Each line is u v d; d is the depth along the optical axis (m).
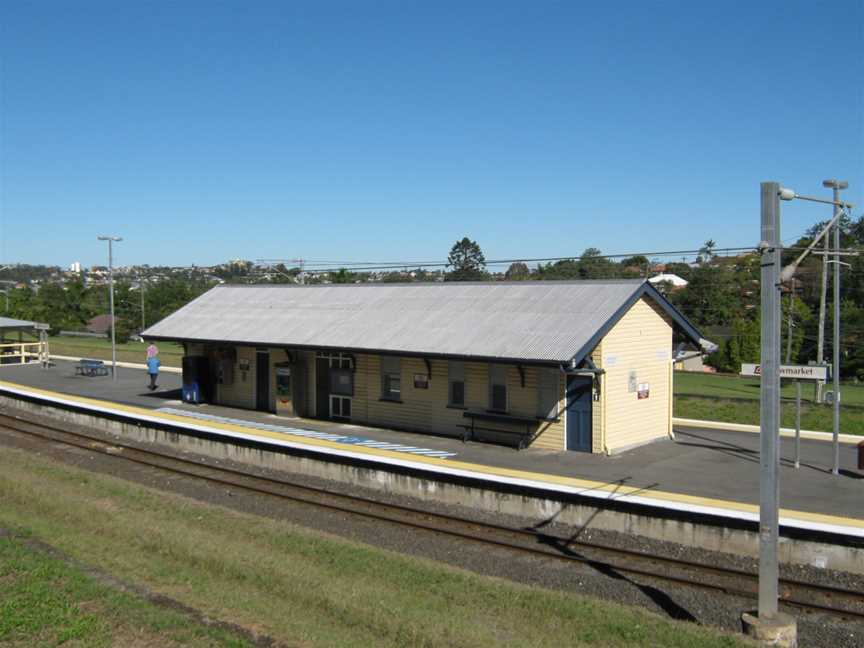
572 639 8.93
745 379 45.22
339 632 8.91
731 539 12.73
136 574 10.73
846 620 10.21
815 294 61.72
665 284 77.75
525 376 19.45
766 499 9.20
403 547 13.42
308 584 10.24
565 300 20.53
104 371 38.50
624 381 19.39
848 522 12.31
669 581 11.63
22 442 23.81
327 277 74.69
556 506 14.73
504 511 15.40
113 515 13.80
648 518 13.61
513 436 19.64
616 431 19.08
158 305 80.00
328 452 18.38
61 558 11.30
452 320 21.55
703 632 9.21
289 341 23.38
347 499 16.58
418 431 21.58
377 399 22.48
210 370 27.45
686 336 21.98
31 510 14.29
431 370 21.25
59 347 56.50
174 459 20.80
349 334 22.59
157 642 8.41
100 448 22.59
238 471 19.36
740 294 75.69
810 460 18.00
